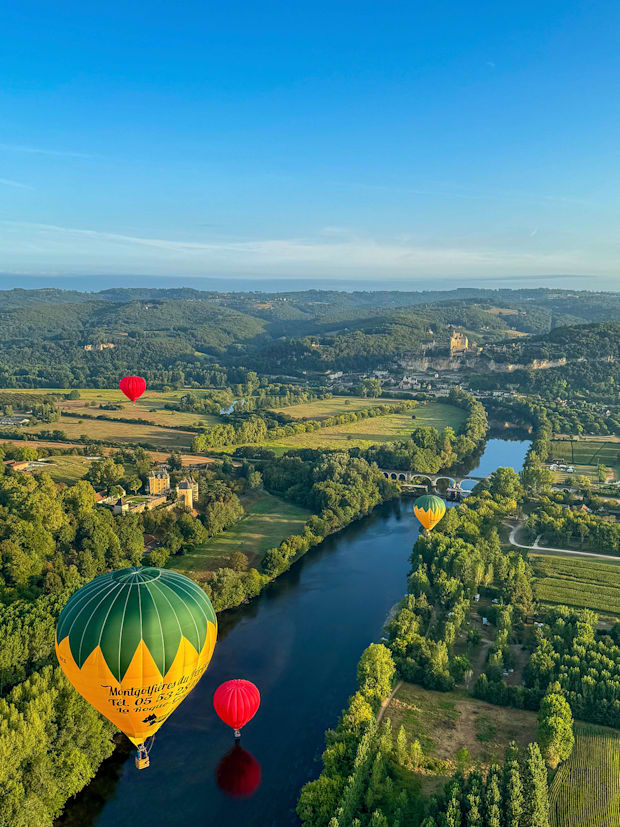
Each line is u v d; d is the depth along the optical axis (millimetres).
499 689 130125
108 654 86125
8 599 150750
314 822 95812
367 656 134500
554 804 101312
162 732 126438
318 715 132375
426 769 108750
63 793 105250
